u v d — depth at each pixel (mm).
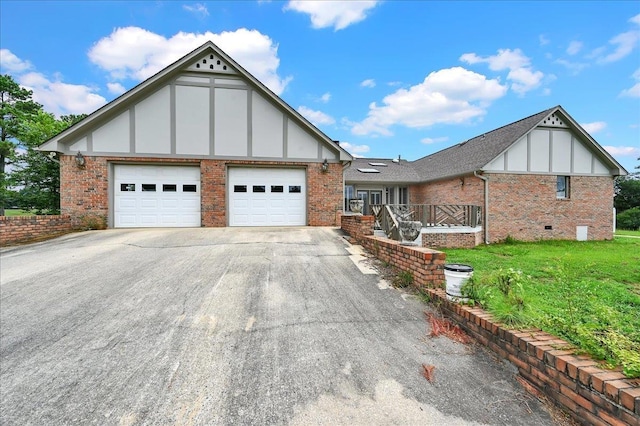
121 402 2281
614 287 5652
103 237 8242
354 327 3400
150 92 10305
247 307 3861
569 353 2258
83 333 3270
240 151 10820
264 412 2172
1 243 7484
